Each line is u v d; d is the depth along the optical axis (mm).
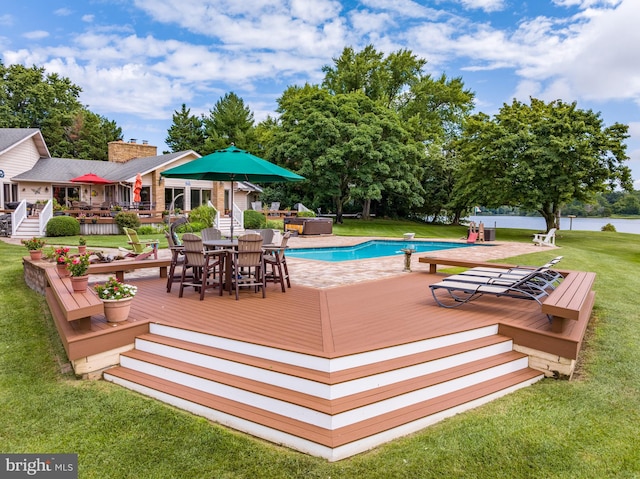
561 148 19969
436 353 4016
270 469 2812
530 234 25172
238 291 6301
